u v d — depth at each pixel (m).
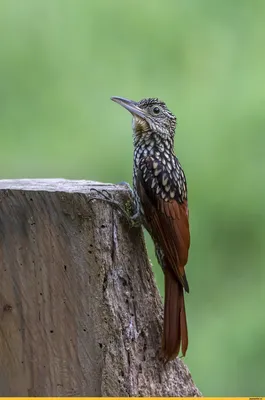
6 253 7.26
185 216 8.24
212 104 13.04
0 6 13.61
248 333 12.31
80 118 13.33
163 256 8.12
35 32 13.59
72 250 7.23
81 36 13.56
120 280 7.49
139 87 13.34
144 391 7.46
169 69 13.40
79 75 13.50
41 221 7.23
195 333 12.41
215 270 12.65
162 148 8.71
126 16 13.51
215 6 13.59
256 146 12.79
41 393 7.28
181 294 7.82
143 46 13.48
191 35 13.48
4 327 7.28
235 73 13.27
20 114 13.46
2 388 7.31
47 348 7.27
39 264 7.25
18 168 13.25
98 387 7.26
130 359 7.39
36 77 13.50
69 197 7.20
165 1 13.61
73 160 13.15
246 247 12.65
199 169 12.72
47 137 13.33
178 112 13.04
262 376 12.01
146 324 7.62
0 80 13.50
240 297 12.61
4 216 7.25
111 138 13.06
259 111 12.93
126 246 7.58
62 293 7.25
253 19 13.50
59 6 13.63
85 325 7.25
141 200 8.20
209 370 12.05
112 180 12.85
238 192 12.68
